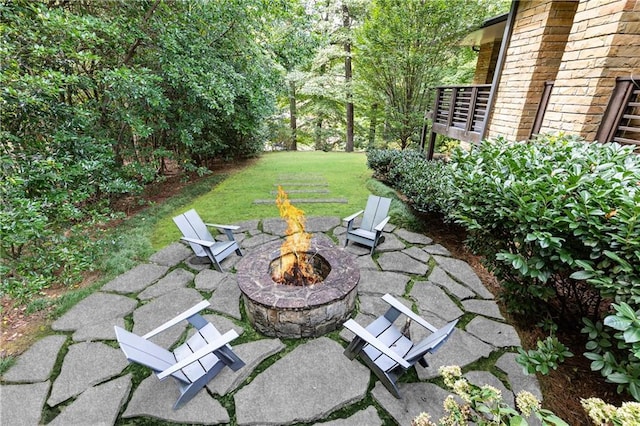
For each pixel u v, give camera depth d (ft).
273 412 6.29
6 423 5.99
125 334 6.13
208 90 16.26
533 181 7.18
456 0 21.49
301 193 21.33
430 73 25.91
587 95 11.60
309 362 7.57
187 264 11.98
